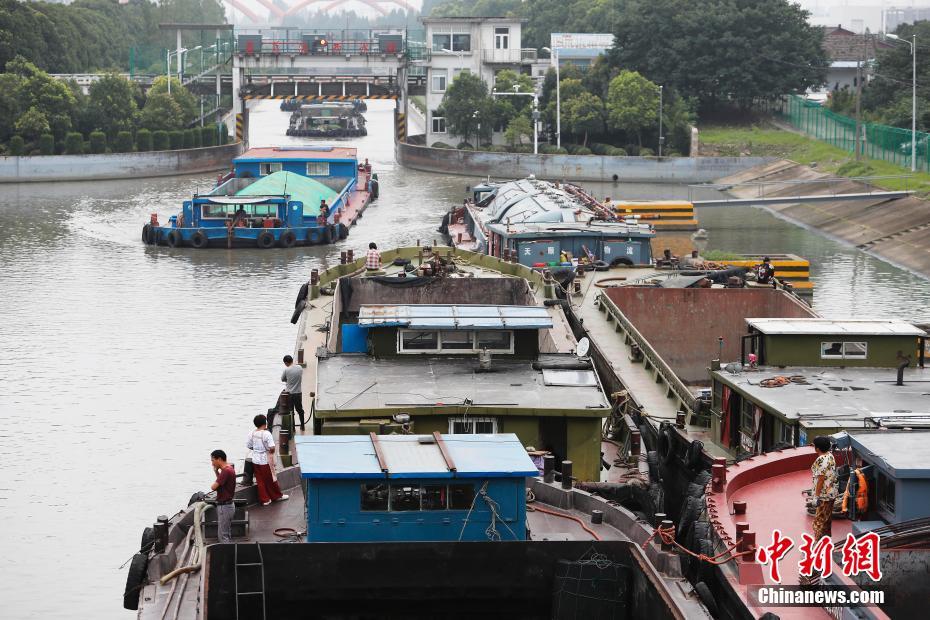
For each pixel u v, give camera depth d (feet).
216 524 75.15
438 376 95.71
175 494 110.42
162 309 184.24
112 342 163.22
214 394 139.23
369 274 139.95
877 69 415.03
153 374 147.23
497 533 71.00
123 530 102.78
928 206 256.52
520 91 417.08
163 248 243.60
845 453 67.82
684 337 136.15
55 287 201.67
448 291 128.67
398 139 432.66
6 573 94.58
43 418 130.72
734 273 147.02
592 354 120.06
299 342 114.73
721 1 432.25
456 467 70.74
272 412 107.45
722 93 431.02
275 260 229.04
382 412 87.92
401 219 281.95
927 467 61.41
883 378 95.35
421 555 68.54
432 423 88.89
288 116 631.15
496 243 184.03
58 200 321.32
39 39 473.67
